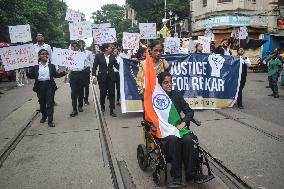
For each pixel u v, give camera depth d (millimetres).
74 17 14453
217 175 5504
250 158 6191
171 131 5078
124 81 10086
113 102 10109
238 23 29875
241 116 9531
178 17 38625
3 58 8695
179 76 10492
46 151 7020
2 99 14398
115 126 8859
